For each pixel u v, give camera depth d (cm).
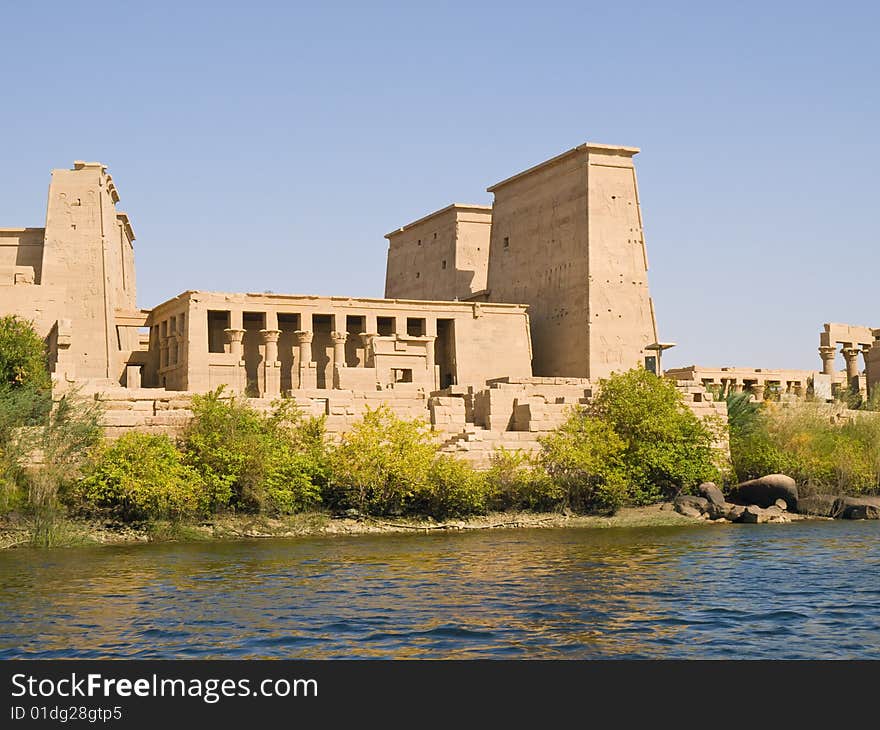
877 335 8738
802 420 5412
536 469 4403
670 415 4728
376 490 4147
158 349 6750
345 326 6581
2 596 2520
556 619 2258
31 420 3834
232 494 3944
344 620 2241
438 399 4625
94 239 6247
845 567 3000
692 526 4262
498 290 7506
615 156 6850
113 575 2841
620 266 6750
